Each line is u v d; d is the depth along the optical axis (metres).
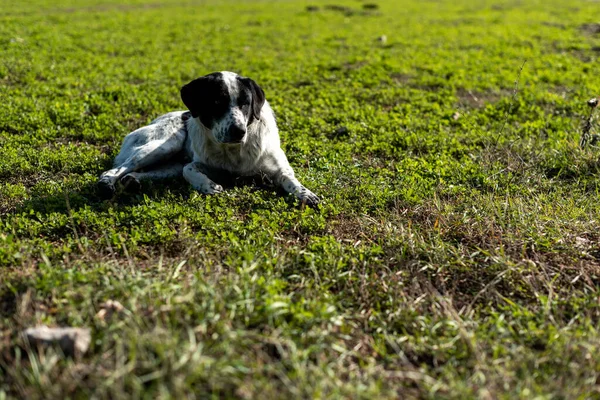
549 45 15.27
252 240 4.82
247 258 4.39
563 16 21.42
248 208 5.55
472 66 12.30
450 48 14.95
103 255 4.57
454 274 4.44
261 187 6.09
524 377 3.32
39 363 3.25
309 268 4.36
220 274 4.15
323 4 26.62
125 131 7.74
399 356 3.55
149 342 3.27
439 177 6.35
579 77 11.29
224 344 3.34
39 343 3.29
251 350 3.42
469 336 3.57
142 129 6.31
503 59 13.21
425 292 4.18
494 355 3.47
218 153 5.94
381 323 3.83
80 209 5.16
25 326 3.51
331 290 4.25
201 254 4.50
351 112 8.77
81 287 3.84
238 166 6.00
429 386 3.26
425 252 4.65
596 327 3.81
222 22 20.22
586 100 9.47
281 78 10.98
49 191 5.71
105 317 3.60
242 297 3.76
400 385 3.35
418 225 5.18
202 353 3.32
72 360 3.29
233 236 4.82
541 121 8.41
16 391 3.13
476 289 4.33
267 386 3.11
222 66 12.30
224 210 5.38
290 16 22.23
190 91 5.66
